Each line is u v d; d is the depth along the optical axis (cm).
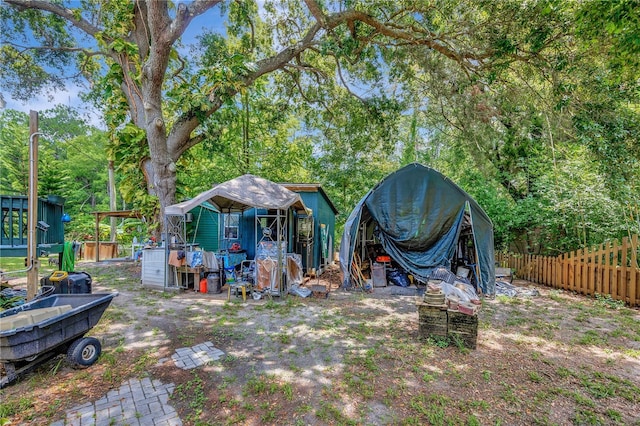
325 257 1246
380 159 1795
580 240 803
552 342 426
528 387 309
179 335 445
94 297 401
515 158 1048
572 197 765
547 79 763
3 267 1001
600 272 674
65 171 2091
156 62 841
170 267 739
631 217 715
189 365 353
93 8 1153
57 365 341
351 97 1368
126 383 313
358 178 1742
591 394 298
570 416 264
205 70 925
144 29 1027
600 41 545
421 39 884
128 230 1847
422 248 791
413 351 392
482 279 707
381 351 392
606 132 670
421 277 763
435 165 1764
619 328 484
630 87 648
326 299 669
